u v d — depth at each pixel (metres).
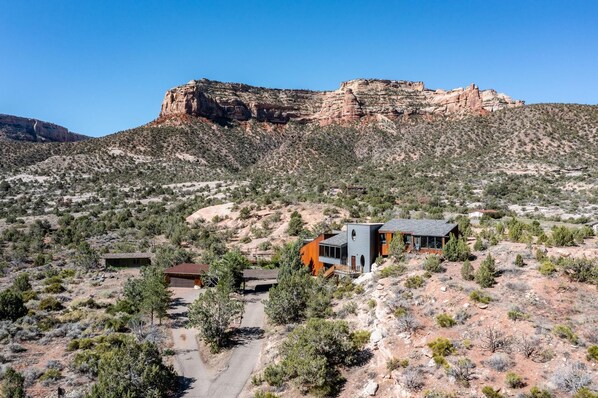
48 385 28.84
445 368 22.66
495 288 30.47
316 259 51.94
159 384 27.44
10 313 40.50
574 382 19.94
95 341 35.75
